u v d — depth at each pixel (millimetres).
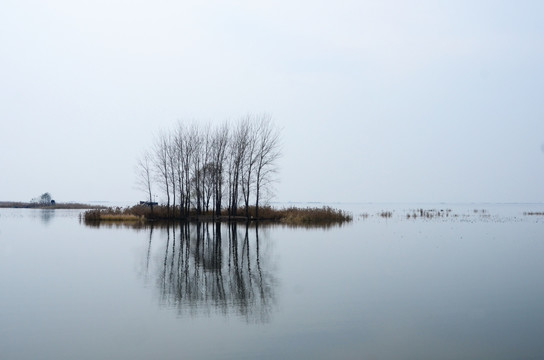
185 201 66250
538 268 21812
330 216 60688
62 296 15875
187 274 20297
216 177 64125
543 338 11477
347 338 11445
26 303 14867
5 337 11453
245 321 12922
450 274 20203
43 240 34188
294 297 15797
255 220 62375
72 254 26516
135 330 12070
